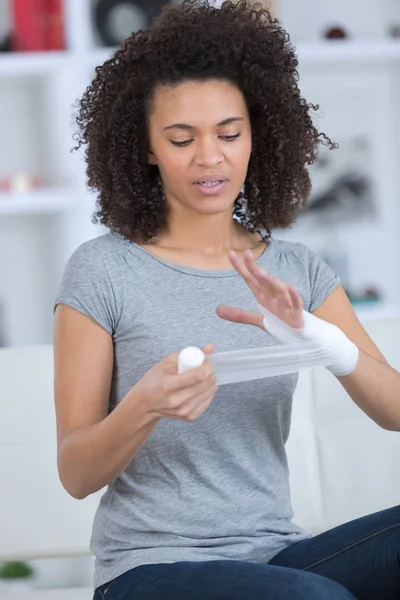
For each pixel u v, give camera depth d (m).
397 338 2.40
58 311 1.95
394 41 4.65
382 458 2.37
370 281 4.95
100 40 4.55
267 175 2.17
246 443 1.93
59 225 4.66
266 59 2.04
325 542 1.88
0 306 4.74
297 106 2.16
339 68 4.88
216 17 2.01
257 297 1.68
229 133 1.92
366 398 1.91
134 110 2.01
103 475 1.79
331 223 4.93
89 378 1.90
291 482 2.35
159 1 4.57
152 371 1.65
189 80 1.92
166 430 1.87
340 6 4.85
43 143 4.69
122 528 1.88
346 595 1.64
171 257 1.99
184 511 1.87
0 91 4.68
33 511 2.30
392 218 4.95
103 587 1.85
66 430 1.87
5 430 2.30
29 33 4.46
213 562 1.74
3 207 4.41
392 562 1.80
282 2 4.82
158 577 1.74
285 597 1.60
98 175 2.10
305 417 2.38
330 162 4.91
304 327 1.68
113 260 1.96
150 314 1.93
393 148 4.93
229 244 2.06
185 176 1.92
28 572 3.42
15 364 2.32
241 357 1.64
